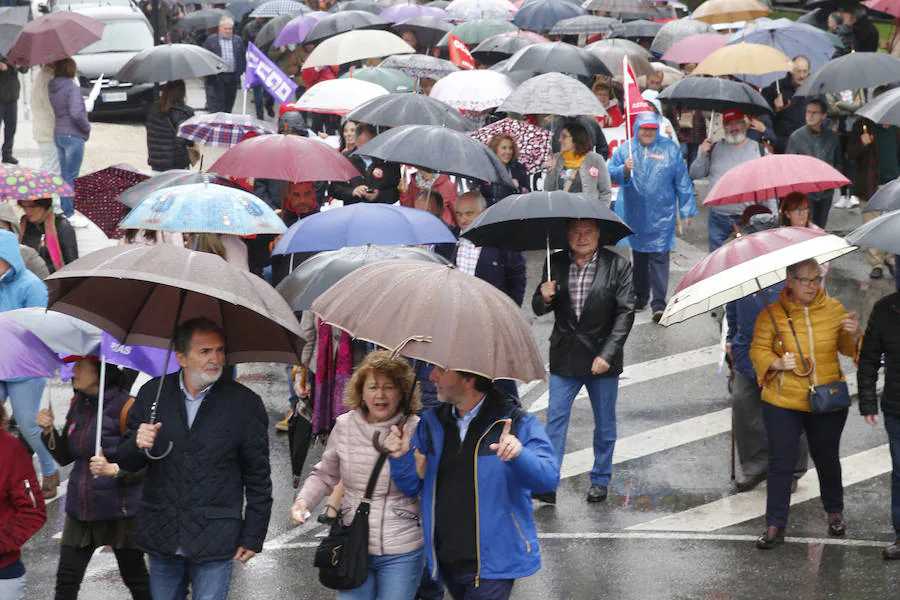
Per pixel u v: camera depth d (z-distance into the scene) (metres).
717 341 48.78
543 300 32.59
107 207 41.47
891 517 31.45
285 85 57.66
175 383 22.03
